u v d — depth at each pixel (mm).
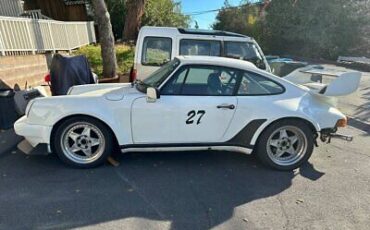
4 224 2715
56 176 3625
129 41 17578
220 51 6344
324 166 4184
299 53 26812
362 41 23594
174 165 4039
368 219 2986
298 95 4051
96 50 13359
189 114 3789
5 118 5242
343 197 3379
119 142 3797
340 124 4086
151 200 3191
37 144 3783
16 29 7469
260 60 6469
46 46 9422
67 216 2863
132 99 3730
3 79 6523
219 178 3740
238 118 3879
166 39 6277
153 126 3787
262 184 3631
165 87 3803
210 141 3936
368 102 7895
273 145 3996
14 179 3525
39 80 8352
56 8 20062
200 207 3100
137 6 17625
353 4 23469
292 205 3193
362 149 4840
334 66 16172
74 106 3658
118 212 2959
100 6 9305
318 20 24453
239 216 2973
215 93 3881
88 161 3824
